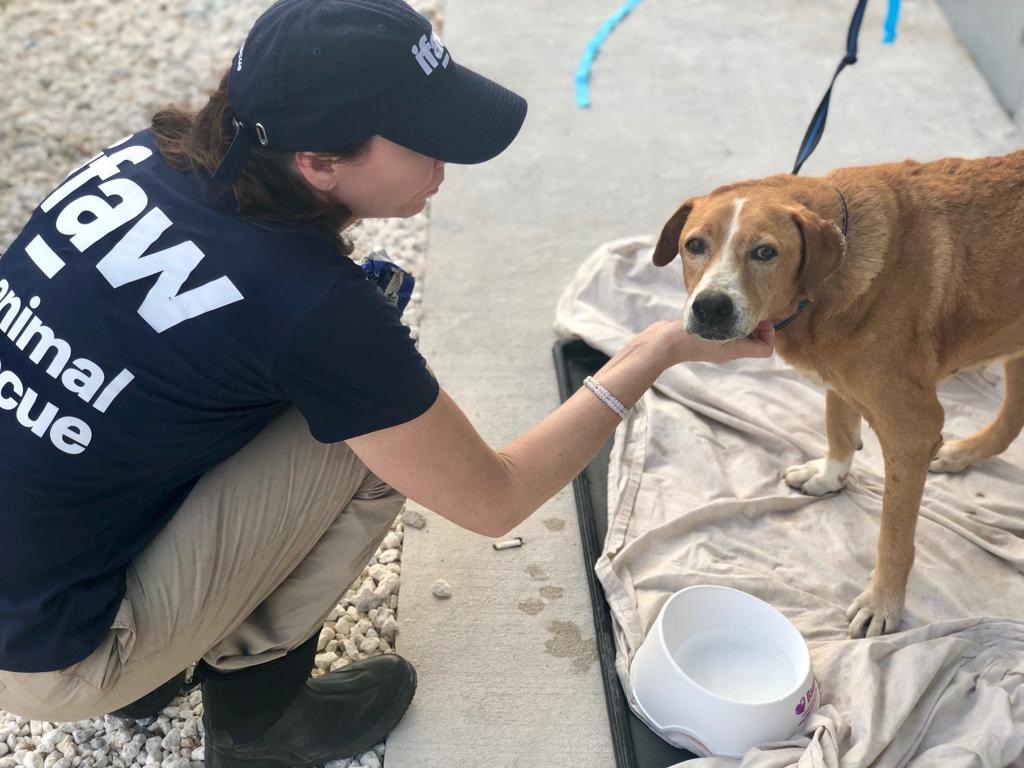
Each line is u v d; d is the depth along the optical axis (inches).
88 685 61.8
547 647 87.1
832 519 97.4
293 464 66.0
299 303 54.7
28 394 56.7
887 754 73.7
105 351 55.7
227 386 56.9
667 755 77.4
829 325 79.3
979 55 173.0
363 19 53.6
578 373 114.3
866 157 151.3
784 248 72.4
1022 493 98.9
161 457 58.9
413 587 92.1
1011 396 96.2
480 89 58.3
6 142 149.8
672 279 123.0
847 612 87.5
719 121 160.6
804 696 74.5
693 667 80.8
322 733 76.1
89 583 60.3
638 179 148.0
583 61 174.7
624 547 92.4
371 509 71.7
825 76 171.8
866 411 84.0
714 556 92.8
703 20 188.7
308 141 53.4
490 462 63.9
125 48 174.9
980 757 71.6
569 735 80.3
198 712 81.4
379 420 58.1
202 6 186.1
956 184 82.0
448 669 85.1
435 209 142.7
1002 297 81.7
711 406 108.4
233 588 66.2
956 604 87.4
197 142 57.9
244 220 56.1
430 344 120.1
